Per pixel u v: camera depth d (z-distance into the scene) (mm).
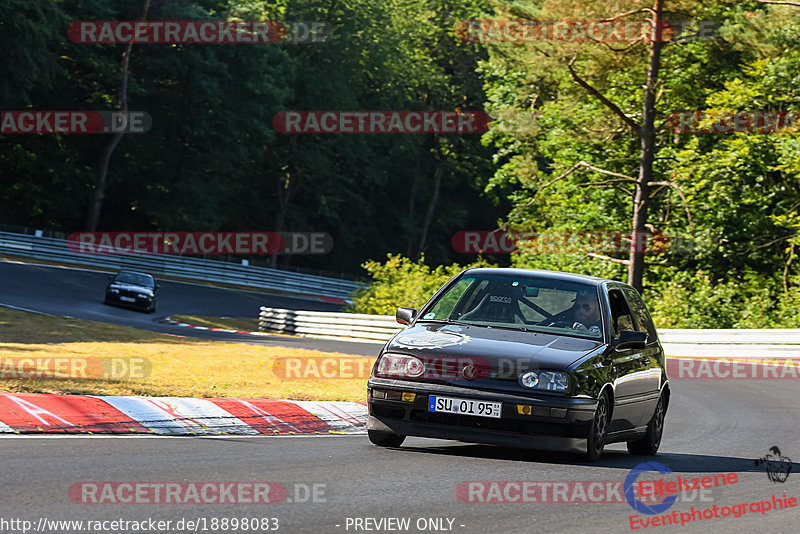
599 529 21750
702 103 140875
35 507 20953
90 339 73688
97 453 28578
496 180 157125
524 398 29891
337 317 122188
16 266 168625
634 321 36688
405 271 141875
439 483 26250
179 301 160625
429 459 30594
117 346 68812
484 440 30266
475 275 35750
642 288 130125
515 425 30000
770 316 121875
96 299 138500
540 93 136875
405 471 27969
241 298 182250
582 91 134000
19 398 35094
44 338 71688
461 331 32750
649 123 128875
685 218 140250
